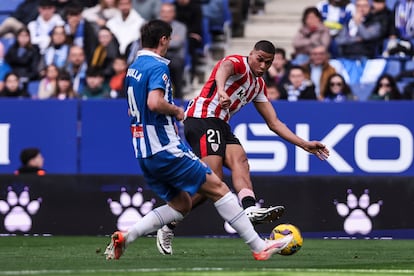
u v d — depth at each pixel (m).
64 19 41.78
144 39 18.97
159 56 18.88
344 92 36.94
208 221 31.78
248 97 23.19
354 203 31.83
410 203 31.75
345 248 27.16
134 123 19.06
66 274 17.14
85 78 39.09
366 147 33.16
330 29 40.00
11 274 17.16
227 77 22.36
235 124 33.38
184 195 19.94
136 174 32.34
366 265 20.39
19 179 32.50
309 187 31.91
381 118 33.09
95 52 39.16
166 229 22.97
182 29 38.97
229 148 23.06
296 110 33.31
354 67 38.44
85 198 32.34
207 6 42.53
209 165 22.77
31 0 43.12
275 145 33.31
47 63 40.66
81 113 34.28
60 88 39.03
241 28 44.75
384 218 31.78
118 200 32.28
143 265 19.52
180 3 40.78
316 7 39.94
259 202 31.98
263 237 31.75
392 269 19.28
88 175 32.41
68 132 34.31
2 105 34.50
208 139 22.88
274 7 45.38
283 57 37.22
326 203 31.91
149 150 18.78
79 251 24.89
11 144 34.47
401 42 38.81
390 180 31.78
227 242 29.27
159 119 18.72
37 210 32.44
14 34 42.66
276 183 31.97
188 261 20.92
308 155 33.22
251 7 45.88
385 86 37.06
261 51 22.58
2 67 40.84
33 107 34.44
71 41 40.84
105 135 34.16
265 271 17.89
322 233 31.89
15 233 32.47
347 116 33.12
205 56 42.28
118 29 40.41
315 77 37.19
